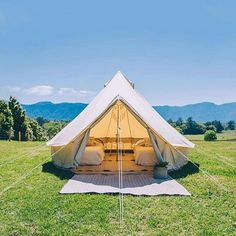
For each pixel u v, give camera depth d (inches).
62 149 375.9
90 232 198.7
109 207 242.1
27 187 297.9
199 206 245.4
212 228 204.8
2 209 237.5
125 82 418.9
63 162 372.8
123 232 198.8
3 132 1244.5
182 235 194.9
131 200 259.6
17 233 196.4
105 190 284.5
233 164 416.5
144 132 505.0
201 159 451.2
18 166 394.6
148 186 298.7
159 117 396.5
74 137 358.0
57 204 247.3
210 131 1009.5
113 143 516.1
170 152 365.4
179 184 306.2
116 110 442.9
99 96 403.2
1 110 1285.7
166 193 275.3
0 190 286.0
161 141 357.1
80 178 331.0
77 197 265.3
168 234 196.2
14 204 248.2
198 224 211.2
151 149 402.0
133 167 386.6
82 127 362.0
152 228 205.3
